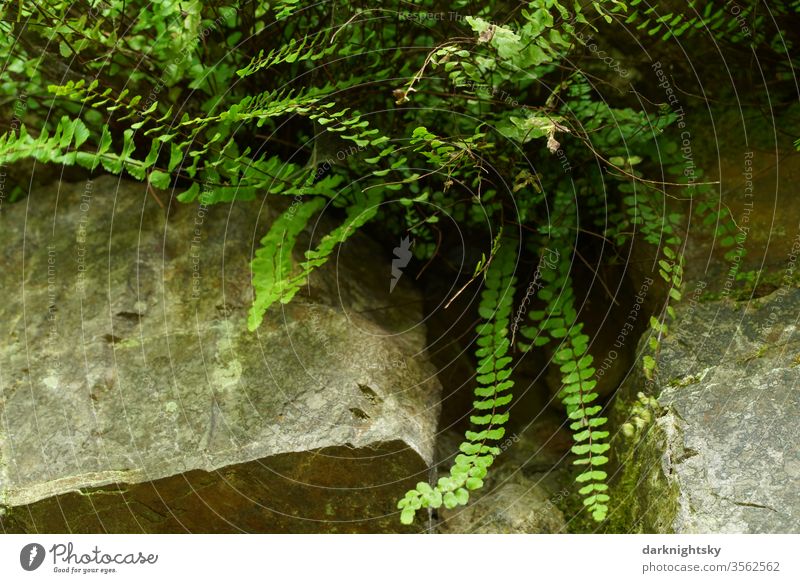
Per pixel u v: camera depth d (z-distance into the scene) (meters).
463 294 3.34
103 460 2.63
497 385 2.60
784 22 2.83
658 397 2.71
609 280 3.26
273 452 2.55
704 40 2.91
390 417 2.64
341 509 2.63
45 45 3.00
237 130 2.98
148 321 2.92
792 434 2.45
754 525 2.28
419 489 2.32
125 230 3.12
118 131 3.14
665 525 2.38
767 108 3.05
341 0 2.69
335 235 2.66
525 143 2.89
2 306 3.03
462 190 2.96
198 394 2.73
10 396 2.82
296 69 2.93
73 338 2.91
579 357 2.73
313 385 2.71
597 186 3.07
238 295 2.93
